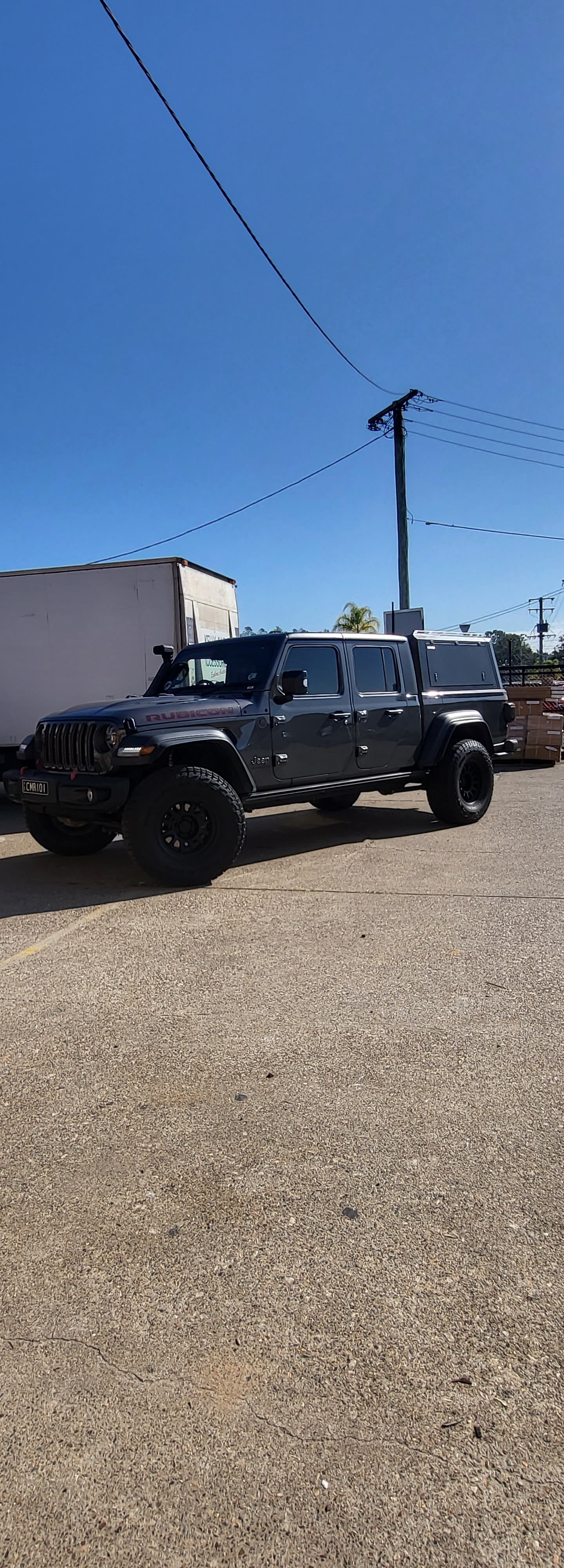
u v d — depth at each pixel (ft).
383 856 21.42
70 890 18.74
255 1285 6.32
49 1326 5.97
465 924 15.17
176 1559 4.38
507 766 45.21
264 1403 5.30
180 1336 5.86
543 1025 10.79
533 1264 6.48
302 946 14.24
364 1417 5.18
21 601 33.63
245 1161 7.92
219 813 18.21
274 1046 10.37
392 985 12.27
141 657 32.91
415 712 24.18
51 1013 11.64
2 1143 8.33
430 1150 8.03
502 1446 4.98
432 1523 4.53
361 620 95.20
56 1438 5.09
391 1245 6.71
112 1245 6.79
